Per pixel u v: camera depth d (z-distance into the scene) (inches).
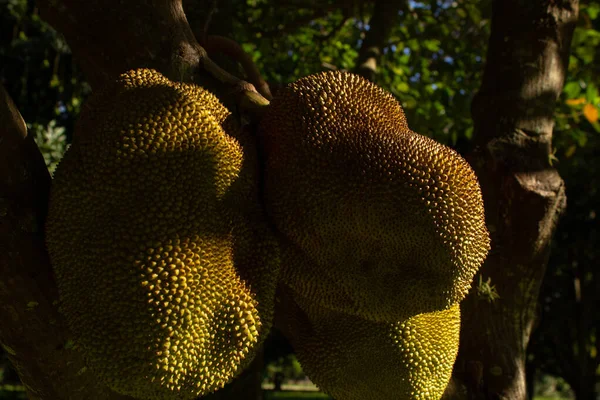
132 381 43.0
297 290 49.8
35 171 45.0
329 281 48.0
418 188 45.0
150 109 44.6
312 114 47.3
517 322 61.4
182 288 43.0
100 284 43.1
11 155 43.8
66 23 52.6
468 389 59.2
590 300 289.6
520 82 64.1
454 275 46.0
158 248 43.1
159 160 44.0
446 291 46.4
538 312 65.0
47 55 191.3
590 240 267.1
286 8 113.8
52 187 44.7
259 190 48.4
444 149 46.5
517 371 60.2
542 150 62.6
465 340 60.5
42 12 53.4
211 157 45.4
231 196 46.3
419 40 127.4
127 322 42.7
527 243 60.6
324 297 48.6
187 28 52.5
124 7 51.4
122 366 42.9
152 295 42.7
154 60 51.4
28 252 44.3
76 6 51.9
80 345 43.7
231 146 46.5
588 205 258.5
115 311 42.8
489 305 60.7
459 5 120.7
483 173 62.4
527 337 62.5
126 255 42.9
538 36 65.0
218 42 56.4
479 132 65.2
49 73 199.9
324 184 46.2
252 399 59.5
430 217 45.0
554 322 291.0
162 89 45.5
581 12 102.9
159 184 43.8
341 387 51.3
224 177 45.9
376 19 98.4
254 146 48.6
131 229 43.2
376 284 47.1
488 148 62.4
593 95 104.1
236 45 56.5
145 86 45.8
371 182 45.4
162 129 44.4
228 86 51.0
